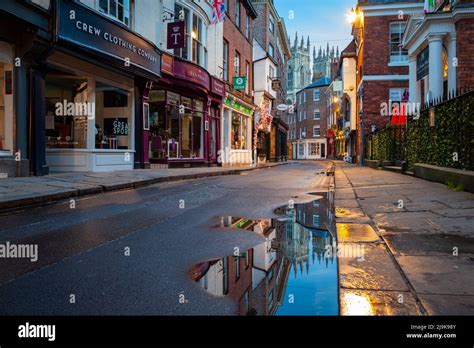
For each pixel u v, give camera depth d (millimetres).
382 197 7383
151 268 3367
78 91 12188
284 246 4102
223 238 4449
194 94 18844
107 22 11500
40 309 2543
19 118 9391
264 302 2615
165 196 8156
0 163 9016
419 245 3840
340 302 2545
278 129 41844
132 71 13102
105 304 2609
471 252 3574
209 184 11023
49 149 11688
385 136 18094
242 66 26875
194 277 3135
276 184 11133
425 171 10305
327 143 66375
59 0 9641
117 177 10664
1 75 9328
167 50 16266
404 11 24906
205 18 19500
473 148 7551
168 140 16781
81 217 5688
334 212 6000
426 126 10789
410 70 16344
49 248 3994
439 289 2730
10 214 5875
